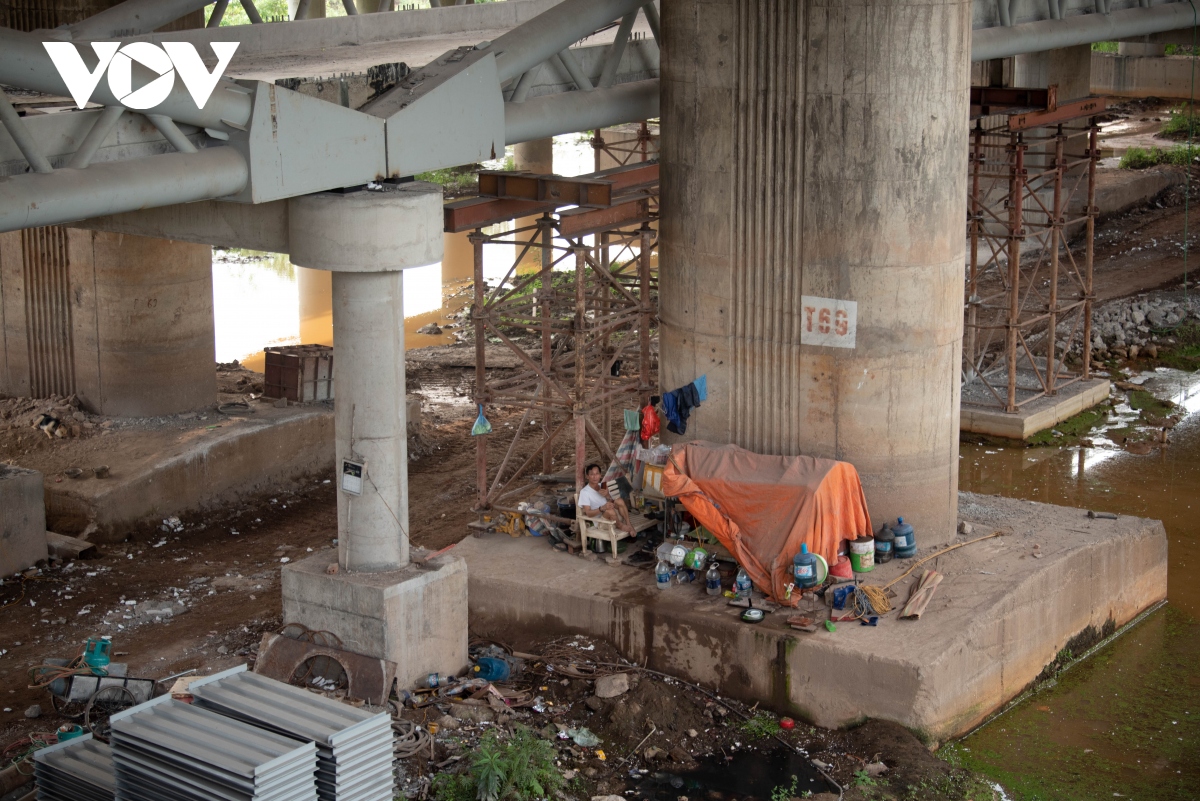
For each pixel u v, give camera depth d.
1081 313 37.25
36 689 21.36
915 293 22.83
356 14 26.28
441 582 21.33
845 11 21.89
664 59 23.91
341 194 19.56
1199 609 25.83
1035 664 22.81
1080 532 24.73
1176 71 70.69
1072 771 20.25
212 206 20.48
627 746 20.28
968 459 32.84
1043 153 45.88
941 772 19.58
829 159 22.41
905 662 20.17
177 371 30.69
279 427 30.38
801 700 21.03
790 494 22.02
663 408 24.66
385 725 17.66
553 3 30.94
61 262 30.27
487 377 38.00
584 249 23.31
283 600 21.33
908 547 23.25
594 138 37.22
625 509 24.14
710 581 22.38
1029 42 31.33
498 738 19.67
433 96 20.17
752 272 23.38
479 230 24.38
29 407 30.50
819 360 23.16
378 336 20.31
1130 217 51.72
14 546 25.66
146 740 16.94
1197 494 30.66
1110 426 34.88
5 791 17.92
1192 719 21.83
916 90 22.19
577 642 22.62
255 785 16.06
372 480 20.75
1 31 15.28
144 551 27.22
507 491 28.42
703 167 23.47
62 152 16.36
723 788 19.38
